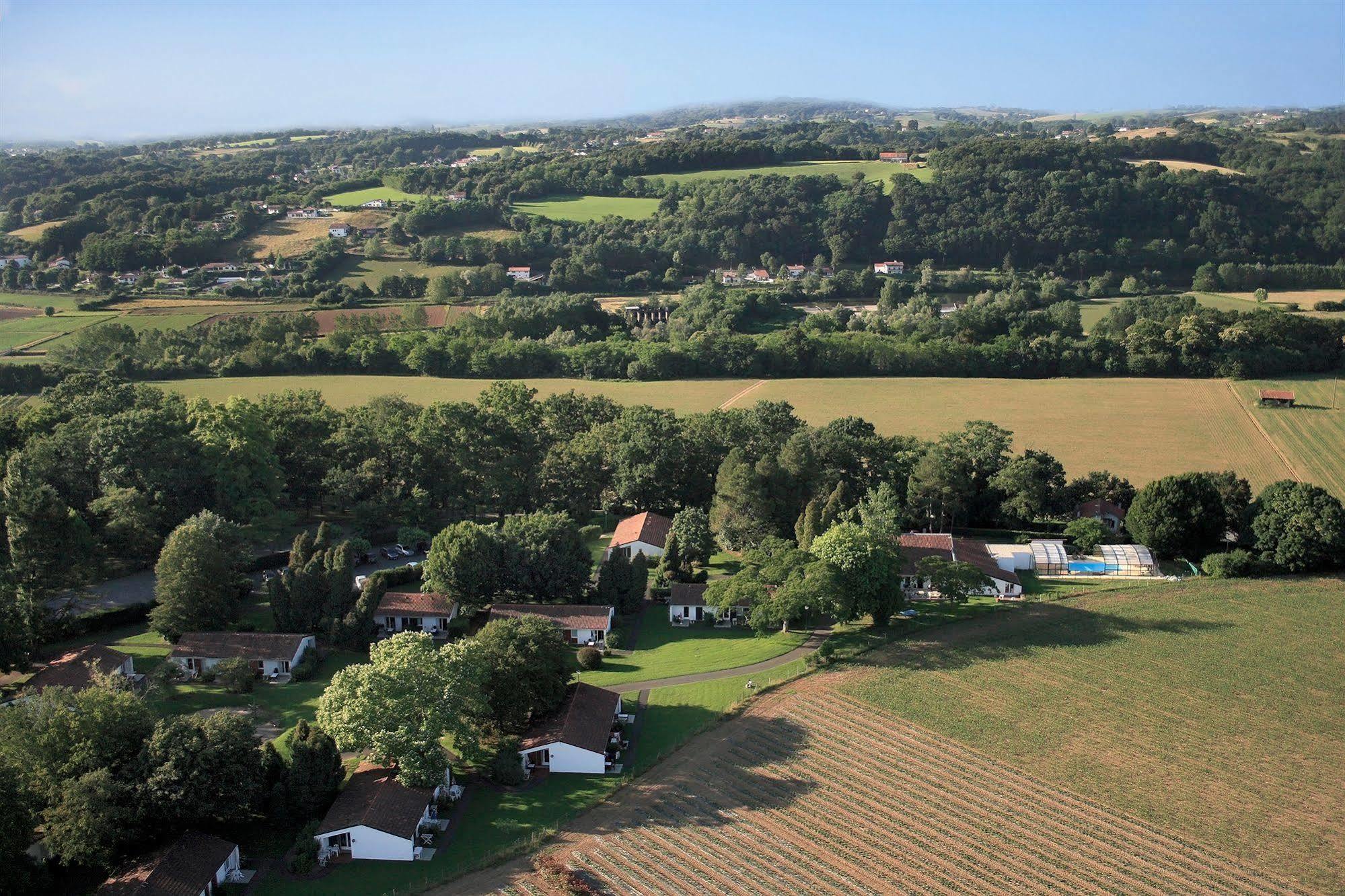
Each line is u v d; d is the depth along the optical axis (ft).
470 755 276.82
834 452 479.82
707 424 506.07
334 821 243.60
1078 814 257.55
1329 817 257.75
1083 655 345.51
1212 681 326.24
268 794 250.98
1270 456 561.02
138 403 513.04
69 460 437.17
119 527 395.14
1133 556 428.15
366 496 473.67
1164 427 613.93
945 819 255.29
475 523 438.81
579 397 578.66
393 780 260.21
